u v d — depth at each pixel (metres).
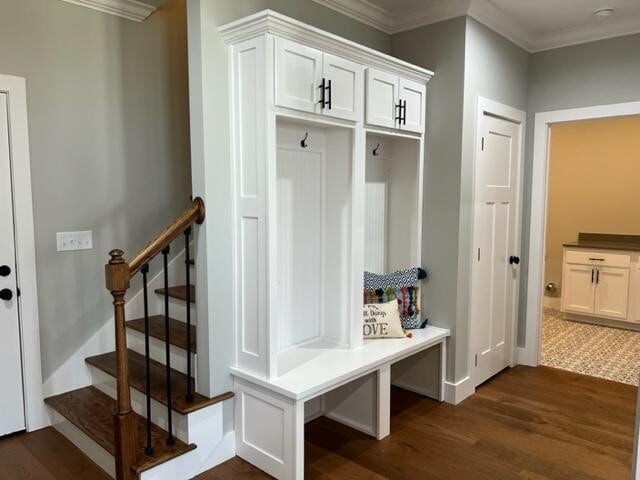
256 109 2.27
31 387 2.77
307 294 2.87
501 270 3.69
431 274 3.27
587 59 3.55
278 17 2.14
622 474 2.41
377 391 2.72
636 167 5.36
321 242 2.90
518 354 4.03
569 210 5.84
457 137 3.08
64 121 2.83
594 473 2.41
